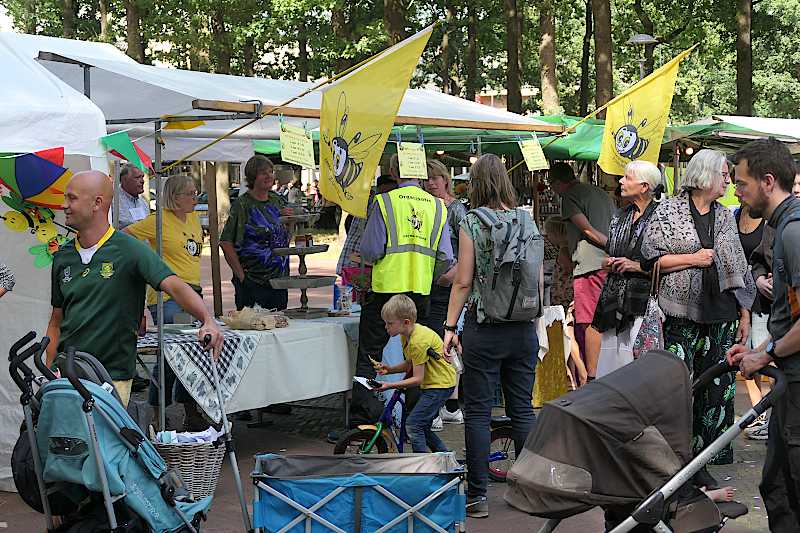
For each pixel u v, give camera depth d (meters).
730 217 6.21
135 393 9.12
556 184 9.33
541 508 3.87
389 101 5.60
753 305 6.56
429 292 7.35
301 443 8.09
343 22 24.52
